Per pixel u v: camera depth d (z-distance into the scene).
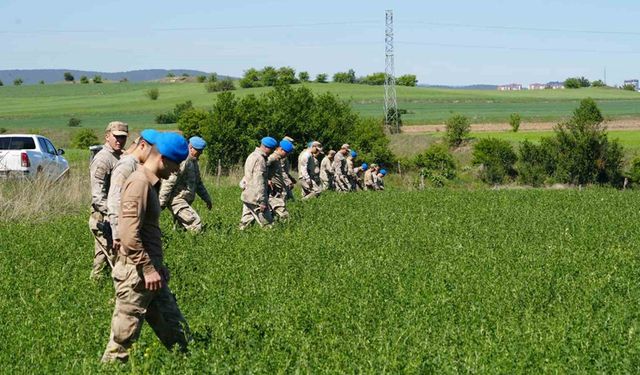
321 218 20.92
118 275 8.53
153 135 9.59
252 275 12.60
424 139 79.12
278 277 12.39
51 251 15.16
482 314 10.12
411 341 8.89
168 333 8.86
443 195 32.06
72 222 19.84
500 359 8.02
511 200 29.94
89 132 83.62
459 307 10.65
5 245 16.12
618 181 61.53
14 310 10.41
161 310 8.83
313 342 8.74
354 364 7.91
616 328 9.25
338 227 18.94
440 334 9.09
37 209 22.50
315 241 16.02
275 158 19.88
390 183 62.69
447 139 76.44
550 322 9.76
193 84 185.62
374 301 10.84
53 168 32.56
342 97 151.75
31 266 13.72
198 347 8.46
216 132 56.41
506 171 64.12
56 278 12.48
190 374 7.52
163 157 8.62
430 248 15.95
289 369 7.84
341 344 8.65
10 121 122.75
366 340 8.78
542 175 62.34
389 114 101.44
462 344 8.89
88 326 9.61
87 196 25.70
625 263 14.28
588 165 61.12
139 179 8.45
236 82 195.75
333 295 11.04
